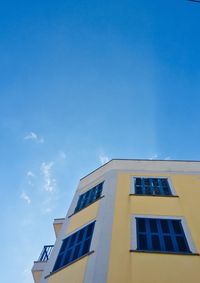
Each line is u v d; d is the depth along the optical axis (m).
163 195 11.28
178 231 9.29
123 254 8.17
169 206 10.64
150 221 9.80
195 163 14.52
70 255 9.30
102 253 8.29
